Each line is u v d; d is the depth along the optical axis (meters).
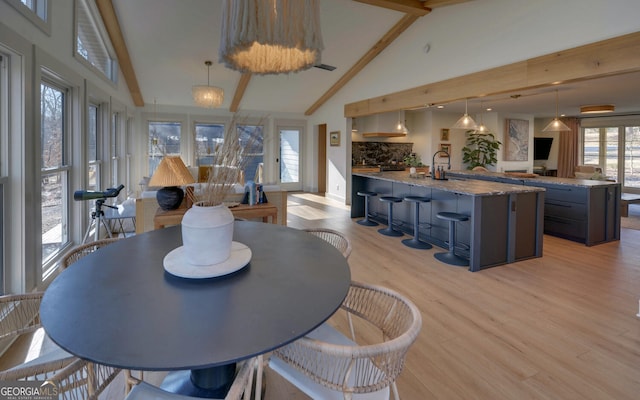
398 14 5.28
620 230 5.05
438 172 4.85
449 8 4.84
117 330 1.00
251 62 1.98
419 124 8.98
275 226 2.29
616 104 6.96
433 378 1.89
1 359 2.00
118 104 5.52
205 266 1.45
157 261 1.57
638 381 1.87
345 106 7.60
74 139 3.45
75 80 3.33
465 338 2.29
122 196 5.98
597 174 6.25
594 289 3.10
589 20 3.39
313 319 1.08
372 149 8.90
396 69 5.91
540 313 2.64
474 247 3.55
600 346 2.20
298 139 9.67
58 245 3.20
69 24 3.21
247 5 1.50
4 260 2.32
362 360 1.13
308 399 1.77
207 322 1.05
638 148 8.75
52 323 1.03
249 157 1.66
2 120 2.28
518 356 2.09
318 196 8.85
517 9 4.02
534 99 6.28
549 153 9.95
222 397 1.62
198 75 6.58
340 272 1.47
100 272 1.43
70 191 3.42
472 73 4.56
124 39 5.18
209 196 1.51
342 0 4.80
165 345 0.93
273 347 0.94
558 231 4.94
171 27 4.89
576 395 1.76
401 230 5.30
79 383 1.19
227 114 8.70
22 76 2.32
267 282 1.35
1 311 1.38
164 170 2.97
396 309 1.45
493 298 2.91
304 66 1.95
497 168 8.33
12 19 2.17
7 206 2.32
